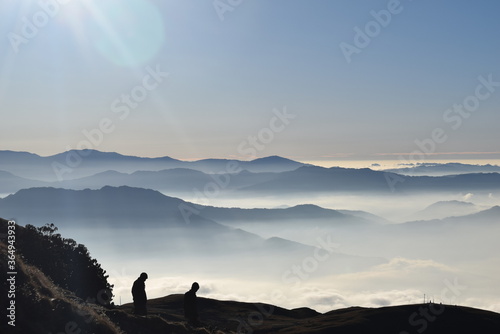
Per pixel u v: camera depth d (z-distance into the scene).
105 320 32.94
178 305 108.38
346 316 120.50
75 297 36.75
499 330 110.44
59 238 54.97
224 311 113.56
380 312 120.06
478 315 118.56
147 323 36.69
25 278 32.59
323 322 114.44
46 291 32.56
